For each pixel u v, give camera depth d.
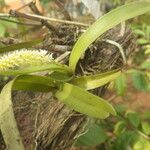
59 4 0.48
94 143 0.61
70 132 0.45
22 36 0.58
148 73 0.78
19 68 0.42
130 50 0.46
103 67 0.44
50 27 0.45
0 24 0.61
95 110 0.37
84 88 0.40
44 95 0.44
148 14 0.65
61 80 0.40
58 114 0.44
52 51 0.46
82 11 0.68
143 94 1.24
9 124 0.33
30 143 0.43
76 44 0.40
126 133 0.66
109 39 0.44
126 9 0.40
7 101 0.34
